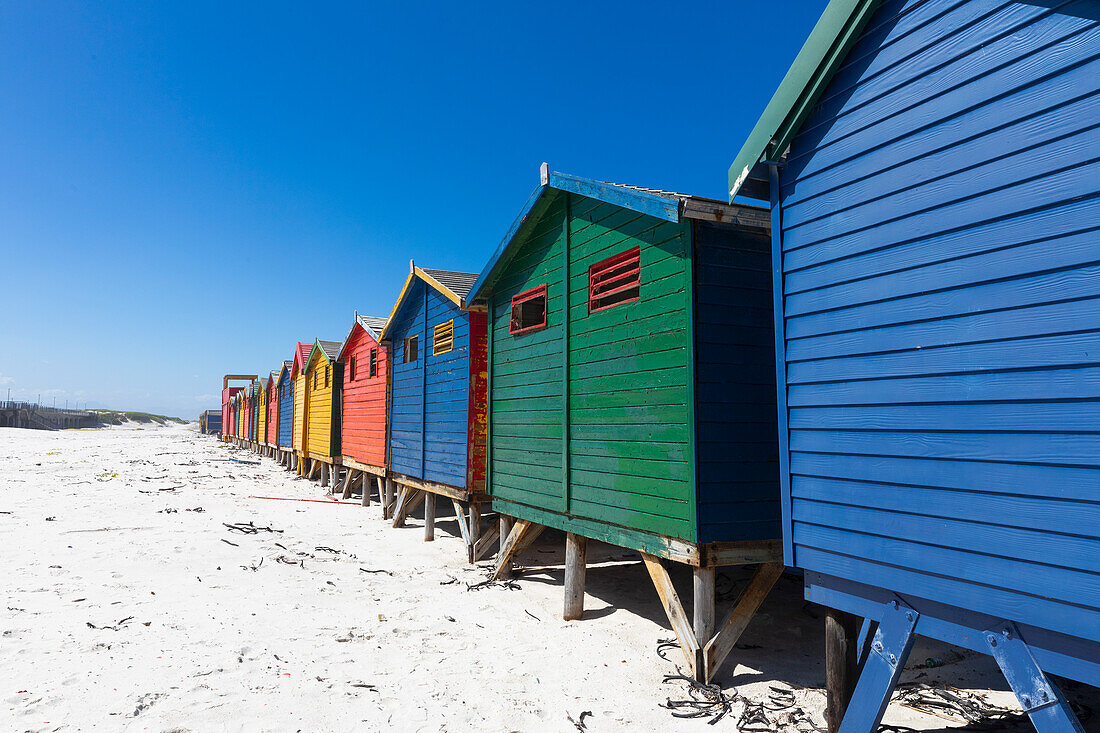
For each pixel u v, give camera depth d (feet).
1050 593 8.82
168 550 30.76
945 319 10.18
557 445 23.54
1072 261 8.61
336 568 29.48
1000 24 9.56
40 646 17.74
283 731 13.74
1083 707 14.83
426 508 37.09
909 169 10.77
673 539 17.37
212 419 232.32
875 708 11.10
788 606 23.54
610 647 19.49
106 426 313.12
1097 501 8.32
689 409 16.60
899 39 11.02
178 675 16.26
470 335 31.68
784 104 12.73
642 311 18.85
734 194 14.07
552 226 24.71
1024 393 9.13
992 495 9.53
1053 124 8.89
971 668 17.48
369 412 49.11
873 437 11.30
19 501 46.03
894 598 11.09
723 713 15.01
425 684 16.52
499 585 26.61
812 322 12.57
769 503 17.35
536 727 14.35
